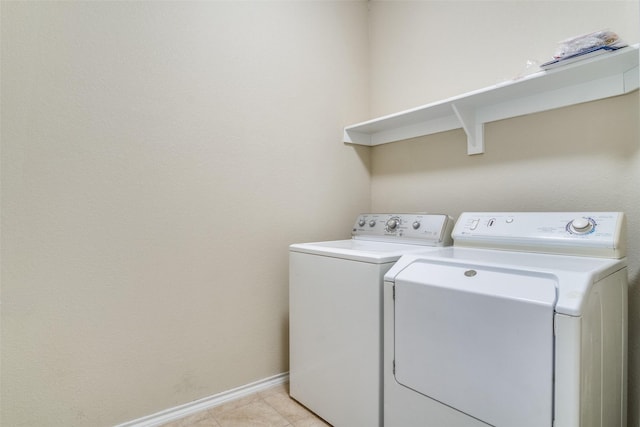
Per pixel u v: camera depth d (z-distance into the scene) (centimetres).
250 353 186
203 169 171
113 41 148
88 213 143
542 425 88
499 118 168
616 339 111
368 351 135
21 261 131
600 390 98
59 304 138
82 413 143
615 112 135
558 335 86
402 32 218
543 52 155
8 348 129
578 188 145
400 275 124
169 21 161
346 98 227
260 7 189
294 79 202
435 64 200
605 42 112
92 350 144
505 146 169
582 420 86
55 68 136
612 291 107
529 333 91
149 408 157
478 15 179
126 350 152
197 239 169
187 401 167
